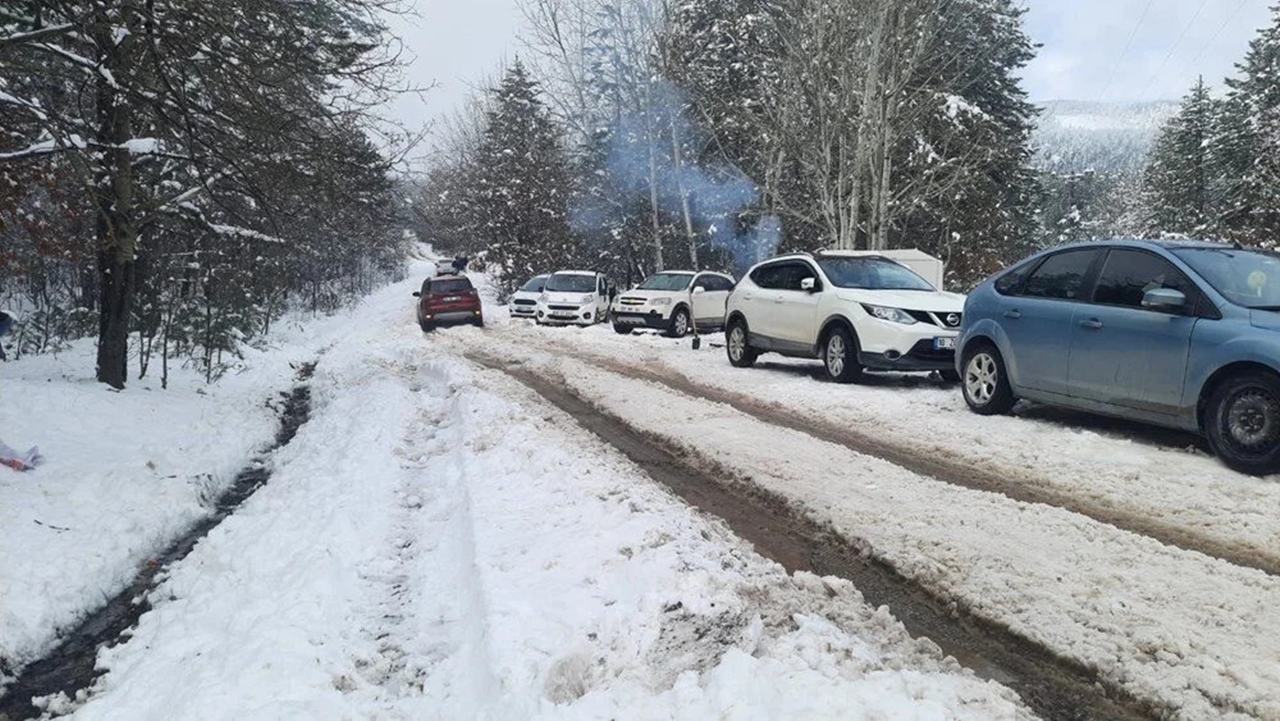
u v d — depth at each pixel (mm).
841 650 3311
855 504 5500
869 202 22078
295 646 3670
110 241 10211
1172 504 5555
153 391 12422
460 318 25562
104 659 3990
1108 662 3324
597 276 27656
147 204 10148
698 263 34875
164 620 4367
